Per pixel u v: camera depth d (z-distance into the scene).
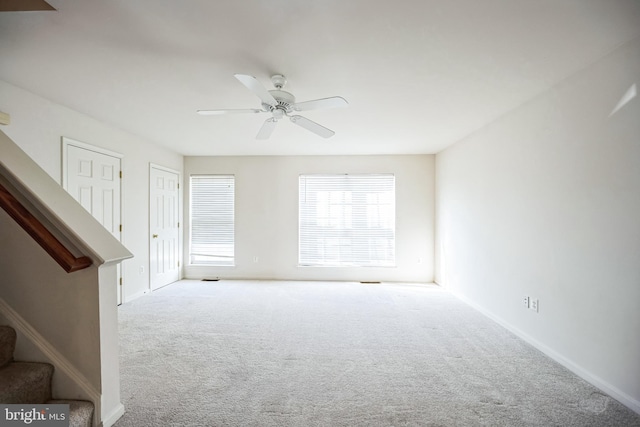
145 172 4.08
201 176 5.14
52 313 1.54
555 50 1.85
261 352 2.41
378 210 5.06
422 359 2.32
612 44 1.78
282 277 5.09
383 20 1.56
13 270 1.55
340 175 5.08
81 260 1.44
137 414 1.66
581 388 1.94
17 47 1.81
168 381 1.98
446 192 4.49
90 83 2.32
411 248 4.99
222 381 1.99
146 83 2.32
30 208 1.51
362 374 2.09
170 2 1.42
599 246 1.94
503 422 1.62
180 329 2.88
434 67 2.06
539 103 2.50
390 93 2.49
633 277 1.74
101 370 1.53
